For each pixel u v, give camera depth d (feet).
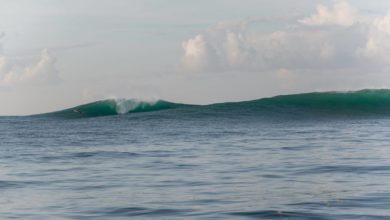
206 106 283.59
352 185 66.54
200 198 59.31
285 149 118.11
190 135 166.71
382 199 56.29
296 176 76.18
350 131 175.94
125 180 74.84
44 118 308.81
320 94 285.43
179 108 283.59
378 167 83.82
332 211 50.85
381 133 163.94
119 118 270.05
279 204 54.85
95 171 85.71
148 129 201.16
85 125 238.07
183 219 48.85
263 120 247.91
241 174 79.25
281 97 284.20
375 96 286.46
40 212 53.06
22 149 127.75
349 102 281.74
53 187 69.46
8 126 240.73
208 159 101.04
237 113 265.95
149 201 57.88
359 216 48.52
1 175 82.02
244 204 55.26
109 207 54.90
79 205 56.29
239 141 142.31
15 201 59.36
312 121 246.06
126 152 117.80
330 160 95.40
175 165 92.27
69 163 98.12
